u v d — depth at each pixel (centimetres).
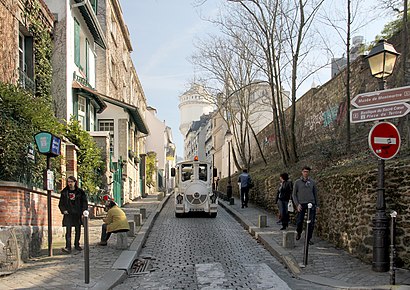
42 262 903
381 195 801
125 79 3591
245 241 1248
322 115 2208
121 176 2411
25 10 1423
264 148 3481
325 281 763
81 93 1912
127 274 855
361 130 1697
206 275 828
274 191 1797
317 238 1171
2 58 1250
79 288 716
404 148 1103
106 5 2666
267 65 1988
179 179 1889
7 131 929
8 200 889
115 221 1059
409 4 1372
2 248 798
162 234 1384
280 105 1892
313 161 1639
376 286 707
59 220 1220
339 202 1048
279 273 861
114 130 2595
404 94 759
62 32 1755
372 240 873
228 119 3281
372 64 834
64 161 1345
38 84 1527
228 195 2452
